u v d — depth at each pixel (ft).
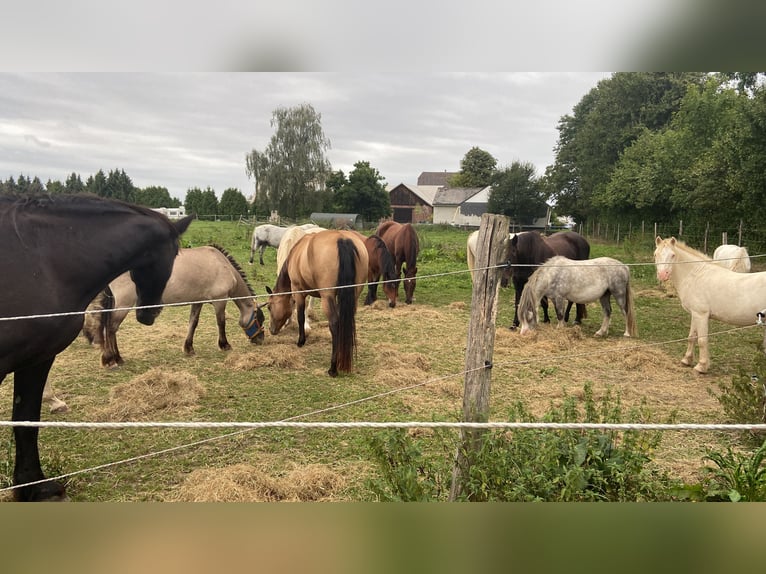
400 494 8.38
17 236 9.49
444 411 16.10
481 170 260.21
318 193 165.37
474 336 9.72
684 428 6.68
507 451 8.84
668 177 78.33
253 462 12.46
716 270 20.26
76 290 10.15
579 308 30.27
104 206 10.82
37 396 10.56
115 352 20.07
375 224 167.22
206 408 16.21
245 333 25.41
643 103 114.93
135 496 10.87
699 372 20.57
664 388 18.88
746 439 13.91
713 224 63.41
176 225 12.27
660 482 9.60
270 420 15.31
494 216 9.55
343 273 18.99
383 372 19.71
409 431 14.15
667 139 82.58
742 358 22.68
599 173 119.14
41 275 9.52
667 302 36.73
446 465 9.60
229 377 19.31
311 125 162.81
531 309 26.84
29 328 9.17
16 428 10.47
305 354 22.79
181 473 11.90
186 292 21.16
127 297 19.54
